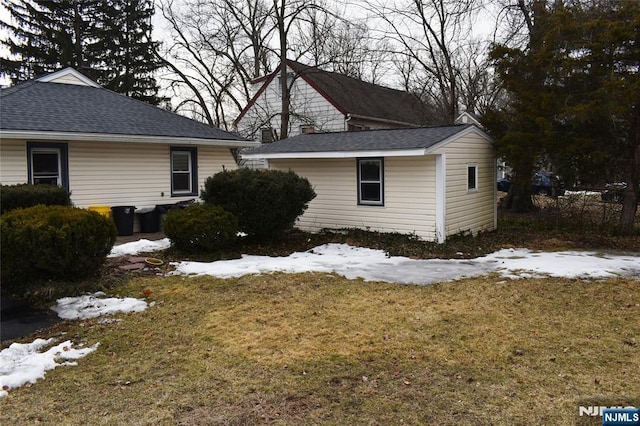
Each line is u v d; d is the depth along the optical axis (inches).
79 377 182.2
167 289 303.6
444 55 813.2
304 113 938.1
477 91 847.7
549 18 494.6
